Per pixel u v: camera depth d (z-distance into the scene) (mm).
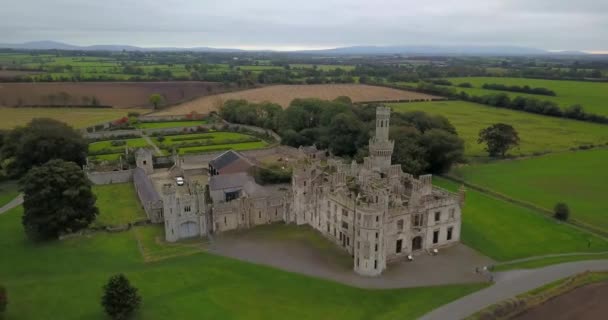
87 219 124438
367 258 101125
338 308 89000
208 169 190375
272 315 86500
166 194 117250
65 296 91750
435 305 89500
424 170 185875
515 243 119500
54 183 118250
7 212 138000
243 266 106312
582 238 122625
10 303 88500
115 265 106438
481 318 84000
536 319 85062
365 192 112688
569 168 195750
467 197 156375
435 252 113312
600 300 90938
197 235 124688
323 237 124062
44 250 113062
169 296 92562
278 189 161625
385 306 89625
